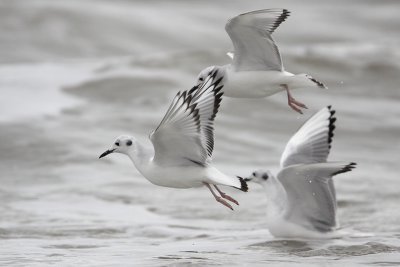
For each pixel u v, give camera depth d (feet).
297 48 106.63
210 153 33.24
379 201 50.37
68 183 55.93
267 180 40.86
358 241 39.52
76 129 68.85
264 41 37.68
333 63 95.35
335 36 132.16
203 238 41.73
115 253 37.68
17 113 72.49
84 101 77.61
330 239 40.04
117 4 132.87
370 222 45.19
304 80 38.27
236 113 76.28
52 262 35.63
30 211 48.39
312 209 40.04
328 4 152.15
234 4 145.28
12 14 120.98
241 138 69.72
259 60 38.42
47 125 69.62
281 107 78.69
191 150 33.55
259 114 76.43
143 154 36.06
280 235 40.40
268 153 66.33
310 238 40.06
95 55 112.57
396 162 63.62
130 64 89.81
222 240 41.01
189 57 91.71
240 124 73.46
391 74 93.30
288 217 40.24
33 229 43.78
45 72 87.71
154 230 43.78
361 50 104.63
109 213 48.44
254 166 62.13
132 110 75.20
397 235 41.34
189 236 42.32
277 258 36.14
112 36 118.83
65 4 125.49
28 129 68.23
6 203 50.44
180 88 81.87
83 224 45.19
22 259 36.29
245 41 37.91
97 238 41.91
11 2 125.08
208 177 34.09
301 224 40.11
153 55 93.97
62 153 62.85
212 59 91.35
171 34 123.44
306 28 134.72
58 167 59.77
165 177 34.83
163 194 53.36
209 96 32.71
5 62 103.40
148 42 119.34
